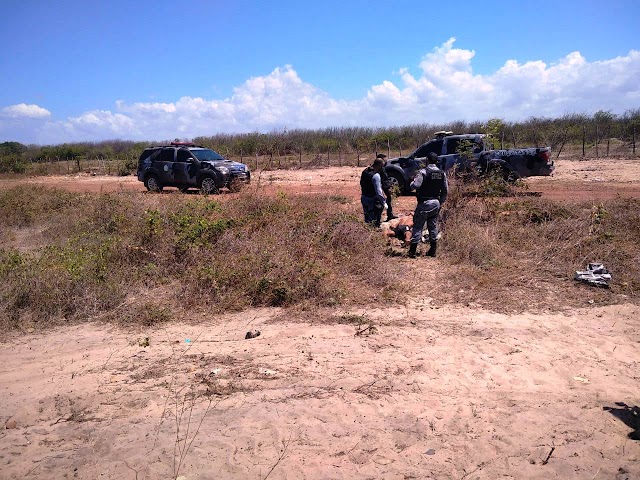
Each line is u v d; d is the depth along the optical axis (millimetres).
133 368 5133
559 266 7762
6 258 7965
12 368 5191
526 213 9875
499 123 13234
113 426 4102
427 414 4164
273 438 3877
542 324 5910
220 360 5246
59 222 12156
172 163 18203
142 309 6641
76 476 3467
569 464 3480
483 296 6797
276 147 35750
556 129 30578
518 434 3857
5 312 6477
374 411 4230
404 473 3457
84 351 5578
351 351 5344
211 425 4066
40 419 4246
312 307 6578
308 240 8562
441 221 9656
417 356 5176
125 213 11266
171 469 3516
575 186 16094
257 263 7434
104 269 7547
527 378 4719
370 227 9141
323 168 27344
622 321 5945
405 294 6934
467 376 4773
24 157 43531
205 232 8648
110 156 45438
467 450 3688
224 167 17547
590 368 4883
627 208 9961
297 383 4723
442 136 14328
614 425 3943
